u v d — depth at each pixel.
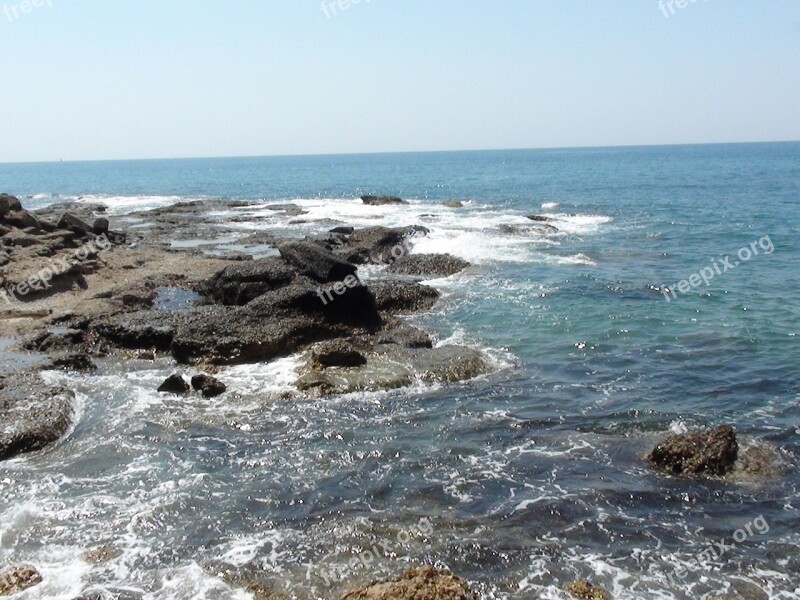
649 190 64.38
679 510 9.39
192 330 15.74
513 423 12.34
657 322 18.73
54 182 113.81
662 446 10.63
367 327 17.66
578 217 42.50
